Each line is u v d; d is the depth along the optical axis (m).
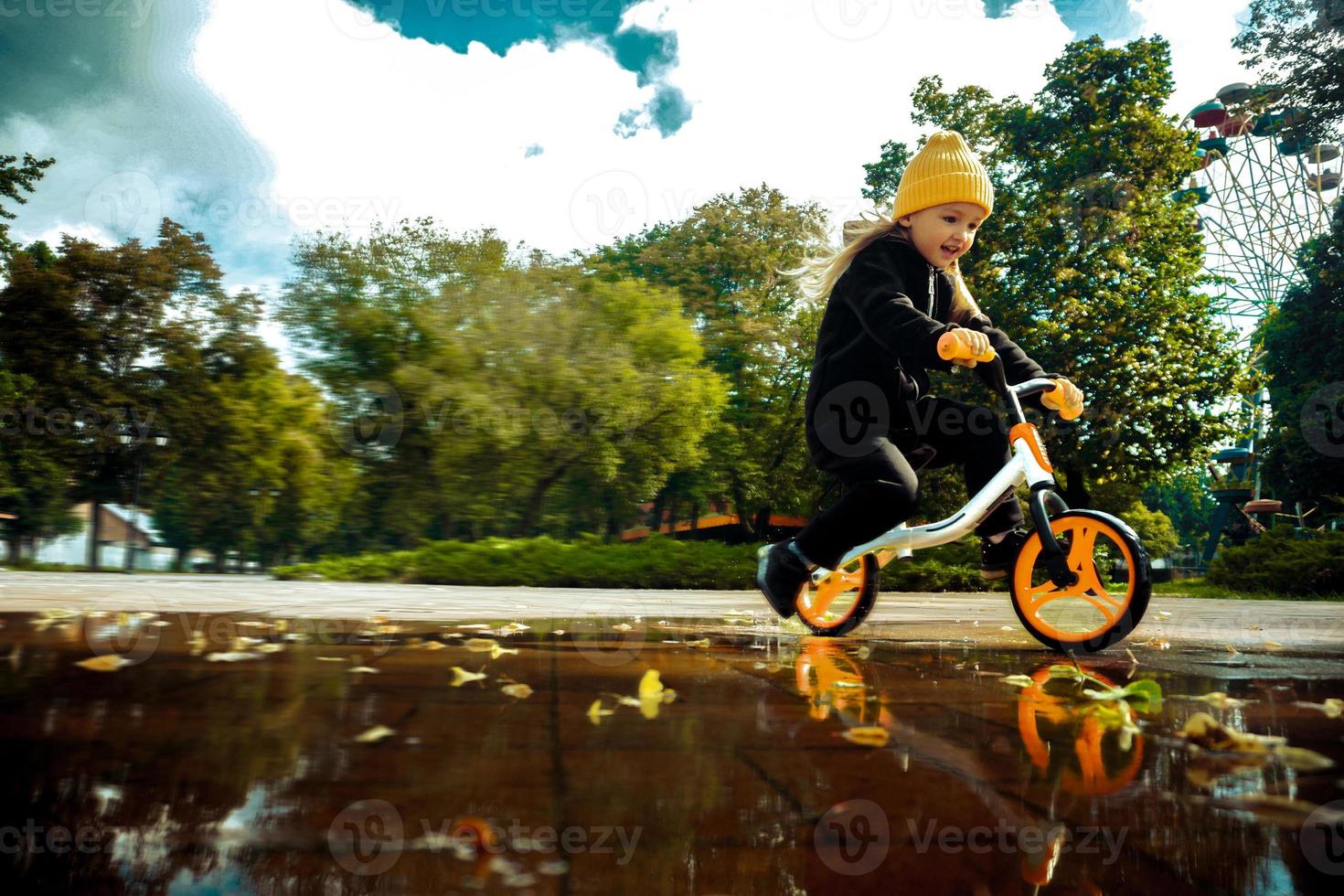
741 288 23.89
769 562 2.86
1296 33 20.25
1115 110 17.73
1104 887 0.59
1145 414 16.41
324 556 21.11
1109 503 21.36
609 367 18.66
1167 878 0.62
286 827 0.70
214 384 20.52
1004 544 2.89
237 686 1.54
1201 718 1.11
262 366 21.11
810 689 1.64
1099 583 2.60
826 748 1.08
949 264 3.08
